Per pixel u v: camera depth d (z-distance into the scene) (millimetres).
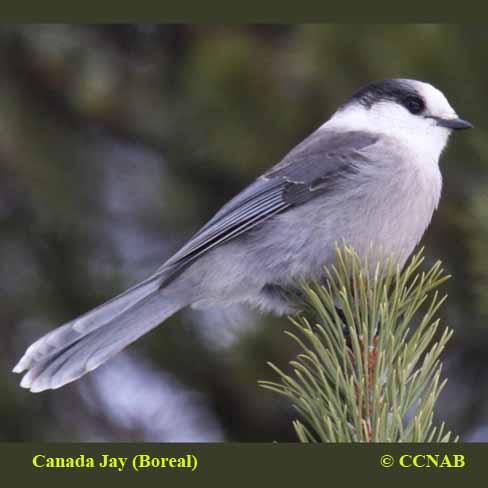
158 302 8875
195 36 11320
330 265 8859
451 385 10914
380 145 9117
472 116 9930
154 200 11352
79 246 11039
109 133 11555
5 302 10719
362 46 10141
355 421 5676
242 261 8992
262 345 10656
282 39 10820
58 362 8180
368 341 6160
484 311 8320
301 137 10469
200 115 10609
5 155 10867
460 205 10156
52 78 11234
